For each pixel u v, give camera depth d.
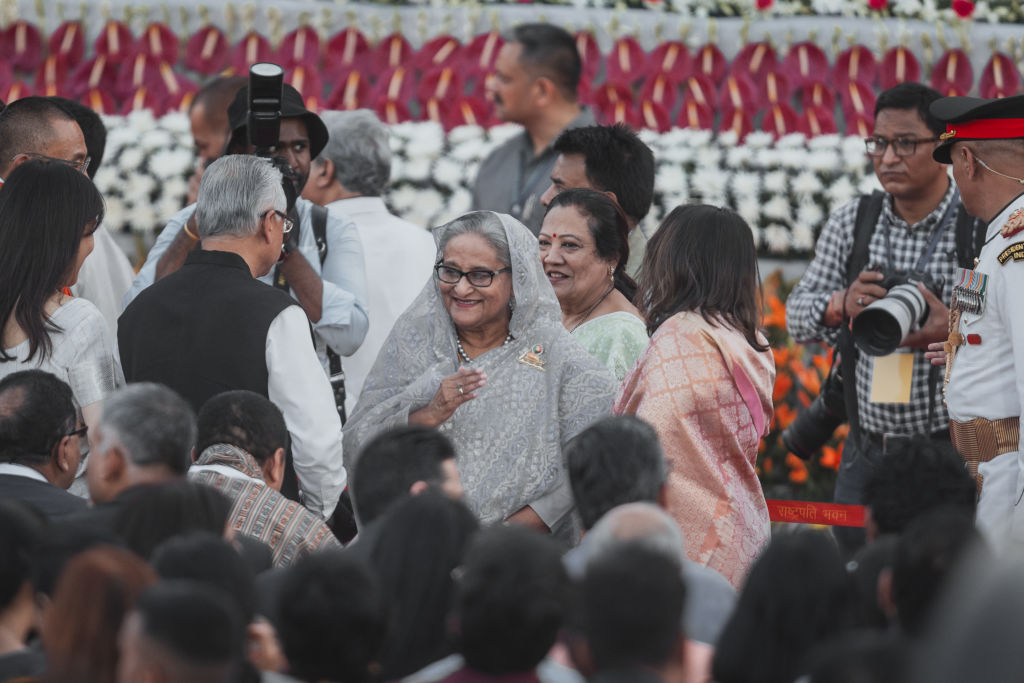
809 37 27.97
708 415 14.53
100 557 8.35
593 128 19.20
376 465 11.48
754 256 15.29
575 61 24.52
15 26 27.64
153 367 14.94
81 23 27.92
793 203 25.77
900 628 8.94
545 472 14.80
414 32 28.17
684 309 14.95
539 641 8.31
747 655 9.03
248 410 13.40
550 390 15.06
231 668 7.58
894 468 11.71
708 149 26.23
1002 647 4.64
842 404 20.17
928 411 18.92
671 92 27.86
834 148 26.31
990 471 15.69
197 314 14.87
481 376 14.49
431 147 26.09
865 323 18.03
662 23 28.09
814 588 9.01
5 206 14.88
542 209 23.33
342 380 18.12
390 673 9.53
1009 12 28.84
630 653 8.26
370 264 20.42
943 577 8.72
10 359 14.62
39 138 17.27
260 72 16.69
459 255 14.80
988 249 15.86
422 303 15.45
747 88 27.73
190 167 25.94
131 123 26.53
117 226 25.70
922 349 18.83
